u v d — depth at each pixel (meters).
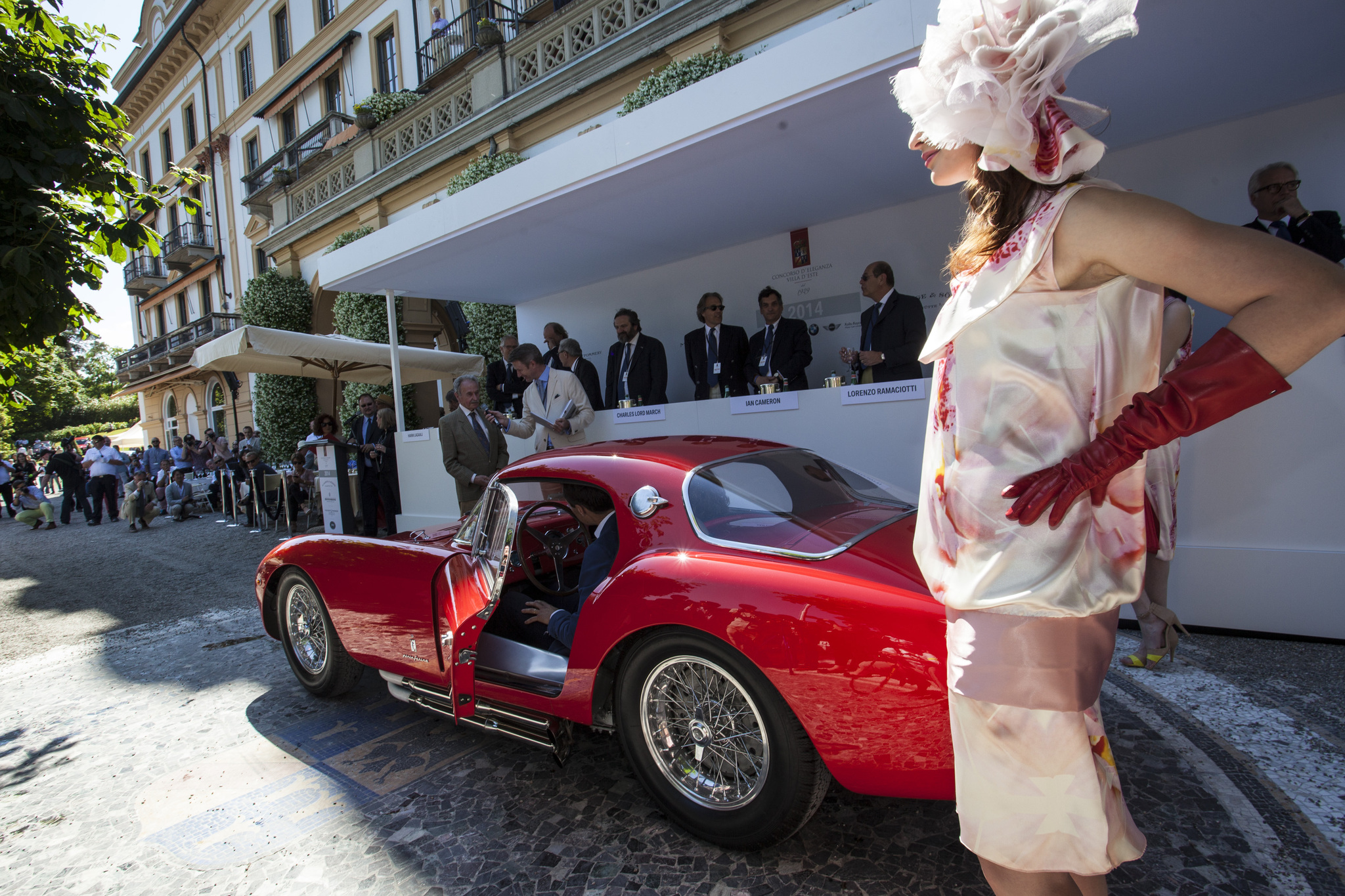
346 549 3.28
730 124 4.16
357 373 10.65
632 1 9.93
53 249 3.87
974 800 1.10
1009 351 1.02
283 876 2.14
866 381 5.33
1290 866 1.86
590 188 5.04
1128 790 2.26
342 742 3.08
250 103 20.92
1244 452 3.40
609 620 2.22
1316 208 4.49
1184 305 1.54
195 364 8.90
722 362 6.52
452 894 2.00
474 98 12.30
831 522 2.27
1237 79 4.05
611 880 2.01
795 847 2.10
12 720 3.71
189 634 5.15
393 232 6.50
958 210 6.10
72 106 3.94
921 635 1.72
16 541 12.61
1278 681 2.93
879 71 3.56
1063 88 1.02
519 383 8.51
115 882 2.18
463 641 2.50
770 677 1.86
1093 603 1.00
